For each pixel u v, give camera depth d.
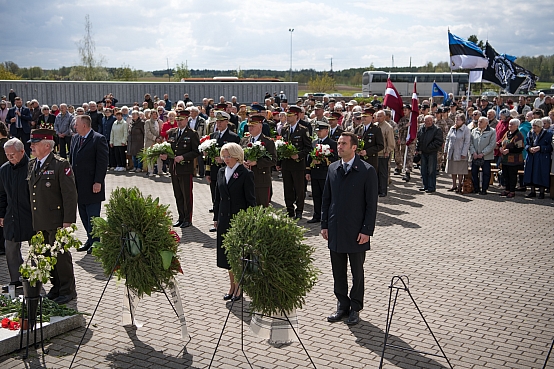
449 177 18.39
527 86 22.92
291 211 12.38
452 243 10.12
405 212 12.86
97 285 7.86
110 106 22.52
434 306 7.05
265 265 5.48
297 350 5.82
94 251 6.08
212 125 15.32
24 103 31.05
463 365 5.47
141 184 17.14
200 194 15.57
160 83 33.97
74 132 20.03
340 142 6.45
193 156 11.25
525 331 6.31
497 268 8.66
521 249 9.75
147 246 5.87
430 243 10.12
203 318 6.69
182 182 11.36
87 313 6.80
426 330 6.32
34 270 5.67
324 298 7.36
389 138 14.56
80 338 6.10
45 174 7.21
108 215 6.04
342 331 6.29
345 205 6.44
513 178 14.73
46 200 7.23
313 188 11.77
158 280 5.94
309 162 12.52
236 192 7.12
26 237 7.52
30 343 5.84
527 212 12.88
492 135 14.98
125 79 77.50
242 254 5.57
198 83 34.69
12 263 7.69
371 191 6.39
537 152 14.23
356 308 6.53
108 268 6.03
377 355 5.69
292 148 11.62
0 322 6.05
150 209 5.94
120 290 7.64
